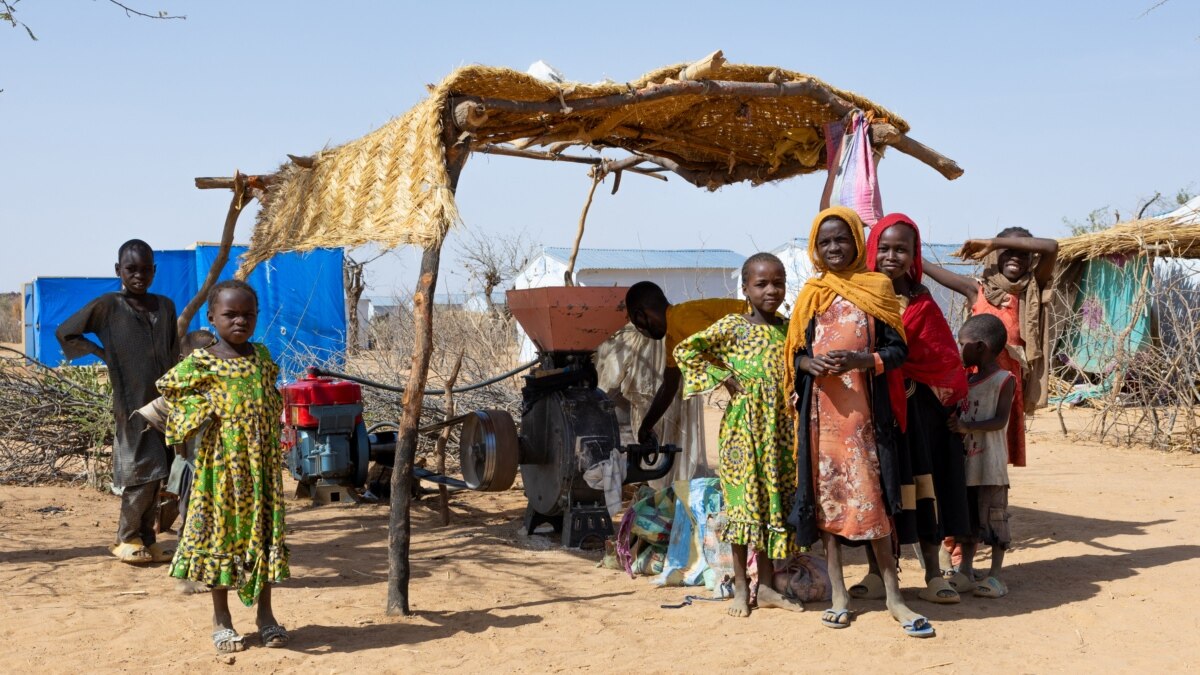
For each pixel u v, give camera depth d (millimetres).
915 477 5164
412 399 5332
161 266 17906
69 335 6336
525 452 7227
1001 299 6105
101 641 4816
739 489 5121
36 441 9641
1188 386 12703
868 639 4766
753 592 5387
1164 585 5676
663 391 6746
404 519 5320
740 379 5113
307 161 7387
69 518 7961
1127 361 13156
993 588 5473
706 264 29875
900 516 5062
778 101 6906
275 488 4633
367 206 5969
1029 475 10195
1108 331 15070
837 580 5008
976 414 5492
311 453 8586
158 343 6480
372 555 6781
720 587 5539
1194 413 12375
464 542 7219
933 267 6660
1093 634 4848
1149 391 13469
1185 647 4648
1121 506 8312
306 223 6746
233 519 4539
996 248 5973
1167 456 11562
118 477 6379
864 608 5281
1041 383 6176
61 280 19984
